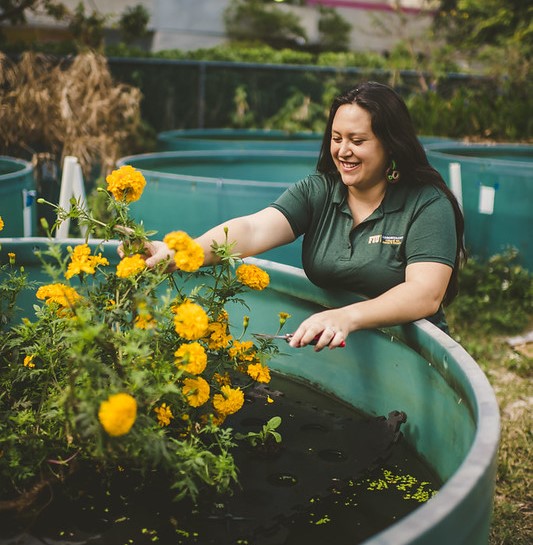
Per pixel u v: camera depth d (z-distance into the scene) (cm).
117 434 92
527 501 229
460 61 1001
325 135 175
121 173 137
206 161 471
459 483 80
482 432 92
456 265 173
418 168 165
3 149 516
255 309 193
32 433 120
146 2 1542
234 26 1678
